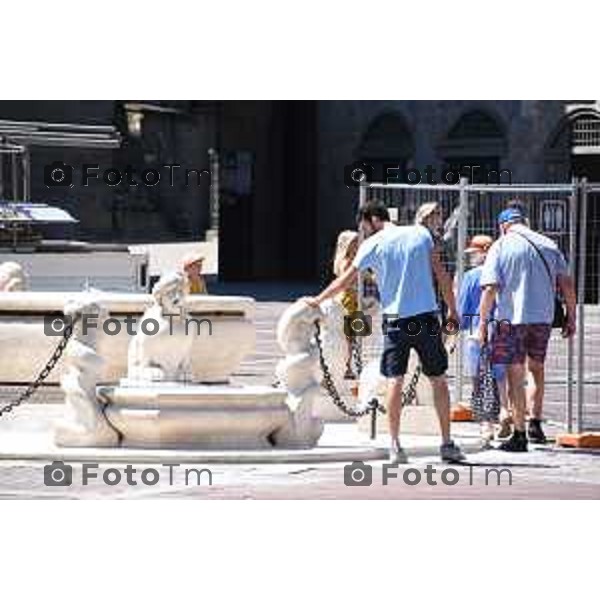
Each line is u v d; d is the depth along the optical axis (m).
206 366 33.09
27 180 48.94
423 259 27.77
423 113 84.62
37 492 24.56
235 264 92.38
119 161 98.06
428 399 33.00
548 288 30.72
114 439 28.02
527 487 26.02
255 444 28.05
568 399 32.06
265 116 92.50
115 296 32.91
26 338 34.31
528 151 80.56
